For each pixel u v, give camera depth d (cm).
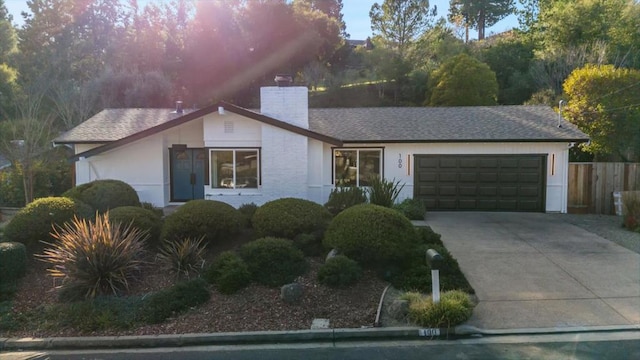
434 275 685
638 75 1955
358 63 4650
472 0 6669
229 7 3778
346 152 1680
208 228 962
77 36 4238
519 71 3638
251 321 701
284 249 880
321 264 893
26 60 3859
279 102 1644
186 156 1756
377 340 649
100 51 4138
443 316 656
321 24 4316
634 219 1298
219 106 1527
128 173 1695
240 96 3716
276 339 654
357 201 1347
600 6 3384
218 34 3659
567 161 1639
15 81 3291
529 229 1300
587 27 3369
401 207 1481
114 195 1304
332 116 1914
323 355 598
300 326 683
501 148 1644
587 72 2011
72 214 1001
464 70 3042
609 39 3331
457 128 1720
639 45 3231
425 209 1553
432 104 3167
